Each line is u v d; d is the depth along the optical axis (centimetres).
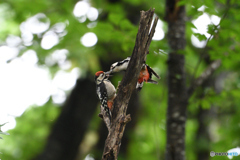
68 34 1177
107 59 1258
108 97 892
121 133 673
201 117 1531
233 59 923
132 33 934
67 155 1237
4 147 1543
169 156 902
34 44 1338
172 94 923
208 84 1414
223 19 835
